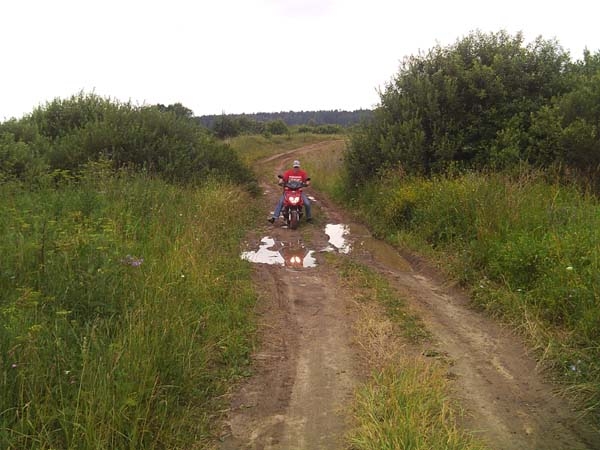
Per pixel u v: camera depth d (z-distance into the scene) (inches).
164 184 421.7
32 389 130.0
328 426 146.9
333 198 630.5
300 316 234.1
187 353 167.3
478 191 346.6
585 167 386.9
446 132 471.8
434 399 151.9
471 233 318.7
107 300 183.8
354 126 597.0
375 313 234.7
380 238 406.9
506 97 469.7
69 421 123.3
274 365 185.8
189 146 537.6
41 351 144.3
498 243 277.6
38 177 378.3
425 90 494.0
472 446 131.3
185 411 146.1
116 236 255.6
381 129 528.4
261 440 141.1
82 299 180.2
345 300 254.8
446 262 304.0
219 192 440.5
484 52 502.3
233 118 2260.1
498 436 141.0
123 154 467.8
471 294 255.1
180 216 331.0
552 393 163.9
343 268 312.0
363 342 204.1
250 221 460.4
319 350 197.9
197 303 211.6
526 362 185.8
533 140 425.1
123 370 139.1
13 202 300.0
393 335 210.7
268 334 212.7
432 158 482.0
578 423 147.2
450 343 203.3
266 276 295.4
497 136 453.1
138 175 424.8
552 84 467.8
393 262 335.6
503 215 304.7
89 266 195.2
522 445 137.0
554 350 186.4
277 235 418.6
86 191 334.0
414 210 398.0
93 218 289.7
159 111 564.4
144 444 129.0
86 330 161.8
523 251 251.3
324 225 468.4
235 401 161.5
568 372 168.9
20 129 517.3
